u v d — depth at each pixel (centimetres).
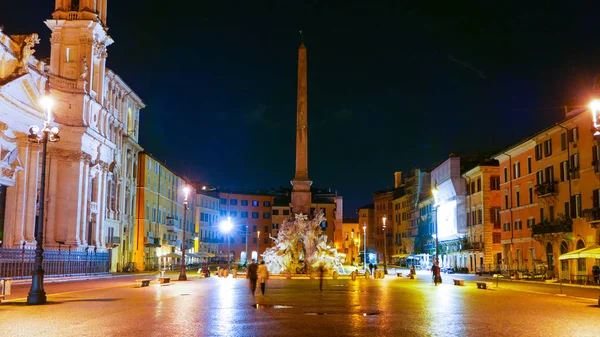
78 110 5631
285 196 13788
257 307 2244
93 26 5825
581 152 4931
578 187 4984
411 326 1638
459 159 8081
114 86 6881
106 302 2466
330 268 5625
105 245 6372
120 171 7000
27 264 4209
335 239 13000
